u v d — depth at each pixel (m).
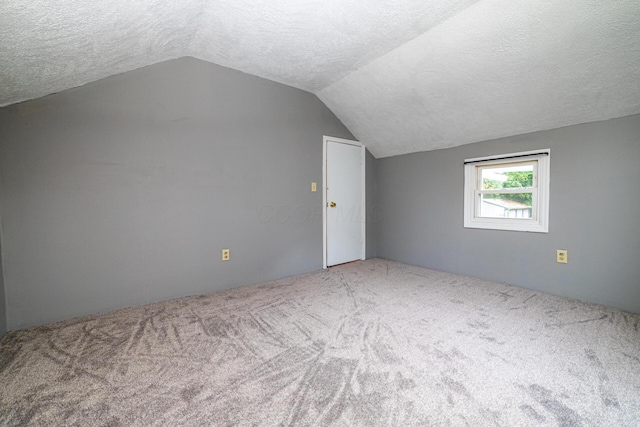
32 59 1.43
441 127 2.96
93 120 2.04
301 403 1.14
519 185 2.69
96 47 1.60
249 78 2.76
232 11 1.77
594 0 1.47
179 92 2.38
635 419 1.04
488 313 2.03
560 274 2.39
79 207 2.01
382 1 1.67
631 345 1.56
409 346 1.57
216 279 2.62
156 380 1.30
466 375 1.31
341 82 2.95
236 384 1.26
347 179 3.71
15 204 1.82
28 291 1.87
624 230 2.06
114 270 2.15
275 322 1.91
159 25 1.72
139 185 2.23
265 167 2.91
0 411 1.11
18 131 1.81
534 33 1.75
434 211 3.37
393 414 1.08
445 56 2.15
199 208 2.51
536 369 1.35
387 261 3.86
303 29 1.97
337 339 1.66
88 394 1.20
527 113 2.36
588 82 1.92
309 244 3.31
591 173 2.20
